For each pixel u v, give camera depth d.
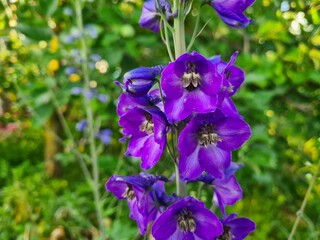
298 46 3.56
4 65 3.77
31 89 3.49
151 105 1.60
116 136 4.59
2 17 3.37
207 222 1.53
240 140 1.53
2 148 7.05
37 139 7.47
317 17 2.80
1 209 3.92
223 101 1.62
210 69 1.45
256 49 4.07
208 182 1.75
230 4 1.66
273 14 3.40
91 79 3.68
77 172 5.68
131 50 3.22
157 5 1.71
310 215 4.22
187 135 1.49
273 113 4.15
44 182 4.88
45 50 3.55
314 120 3.97
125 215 3.82
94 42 3.49
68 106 5.03
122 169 3.88
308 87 3.95
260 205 4.39
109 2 3.69
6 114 4.14
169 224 1.52
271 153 3.32
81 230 3.94
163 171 3.75
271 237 4.07
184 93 1.47
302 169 3.71
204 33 3.86
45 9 3.17
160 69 1.57
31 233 3.84
